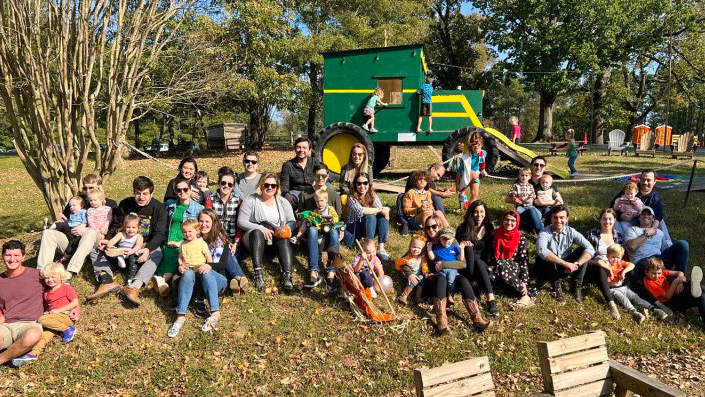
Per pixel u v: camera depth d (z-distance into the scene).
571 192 10.28
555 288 6.39
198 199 6.90
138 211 6.36
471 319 5.77
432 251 6.16
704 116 45.03
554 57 29.47
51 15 6.96
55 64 7.34
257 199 6.59
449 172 11.17
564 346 3.98
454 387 3.64
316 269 6.30
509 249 6.30
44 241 6.21
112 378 4.96
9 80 6.89
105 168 7.60
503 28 32.03
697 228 8.13
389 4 27.89
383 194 9.91
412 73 10.99
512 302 6.24
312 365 5.18
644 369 5.26
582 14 27.67
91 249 6.12
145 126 52.22
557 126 65.62
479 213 6.31
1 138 45.28
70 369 5.04
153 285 6.04
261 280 6.28
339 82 11.34
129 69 7.61
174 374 5.02
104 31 7.24
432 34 38.47
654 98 41.28
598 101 35.66
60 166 7.36
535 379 5.05
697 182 11.40
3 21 6.75
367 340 5.52
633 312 6.12
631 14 28.11
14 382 4.84
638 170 14.33
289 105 24.52
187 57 9.96
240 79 20.31
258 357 5.29
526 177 7.70
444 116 11.27
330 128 10.76
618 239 6.75
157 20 7.75
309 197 6.94
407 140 11.02
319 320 5.83
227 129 33.78
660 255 6.57
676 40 34.47
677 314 6.18
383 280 6.16
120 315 5.81
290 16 25.25
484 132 10.68
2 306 5.15
